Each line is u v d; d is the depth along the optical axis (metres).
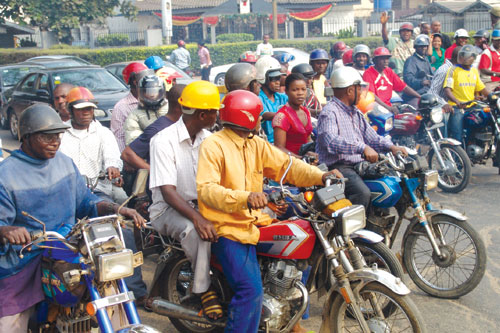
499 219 7.19
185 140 4.04
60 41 32.69
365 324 3.65
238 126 3.73
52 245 3.48
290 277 3.80
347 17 37.56
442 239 5.07
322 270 4.05
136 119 6.16
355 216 3.67
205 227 3.69
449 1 37.75
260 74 6.78
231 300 3.78
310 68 7.68
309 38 35.03
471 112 8.84
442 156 8.63
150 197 5.46
